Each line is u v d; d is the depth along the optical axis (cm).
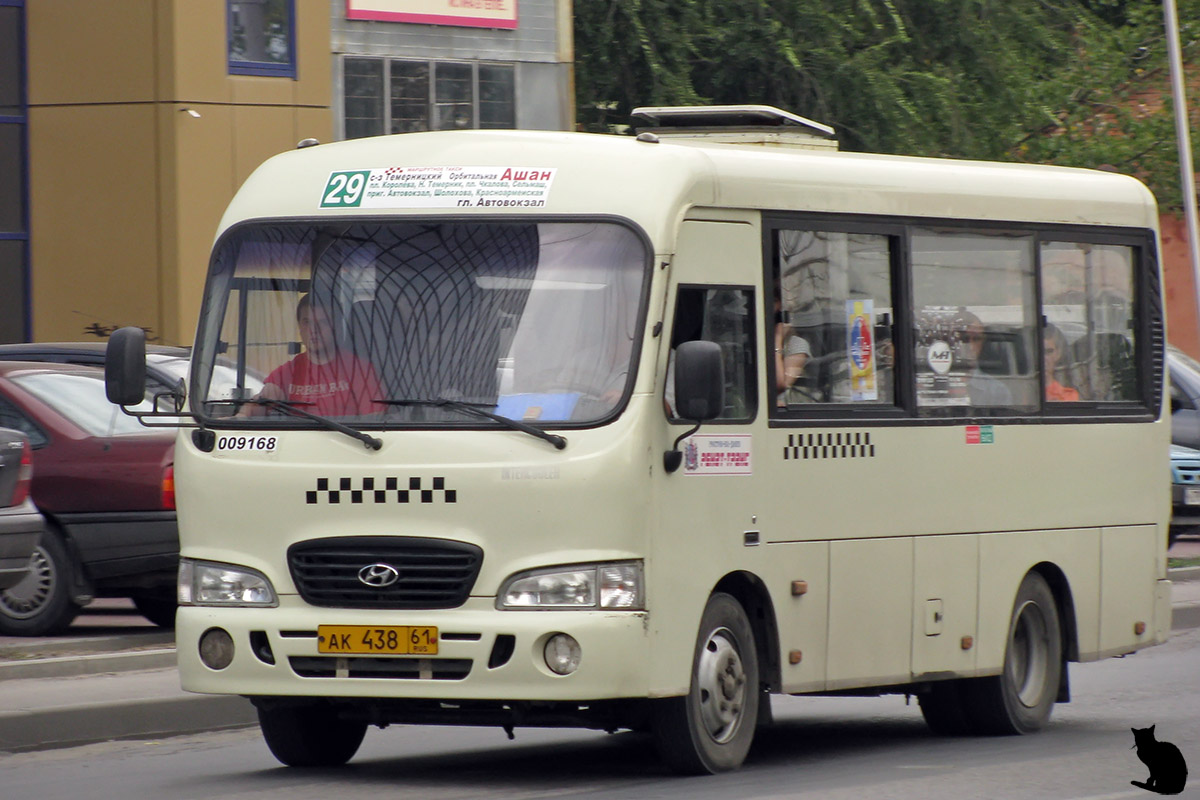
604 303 2900
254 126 7838
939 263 3566
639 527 2844
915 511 3459
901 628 3431
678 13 9912
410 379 2931
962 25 10406
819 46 9888
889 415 3416
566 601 2817
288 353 3014
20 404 4662
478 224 2977
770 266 3170
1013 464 3709
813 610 3228
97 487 4566
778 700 4478
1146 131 11481
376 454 2897
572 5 9438
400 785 2995
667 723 2988
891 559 3403
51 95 7788
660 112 3812
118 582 4588
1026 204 3788
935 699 3788
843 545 3294
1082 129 11706
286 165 3148
